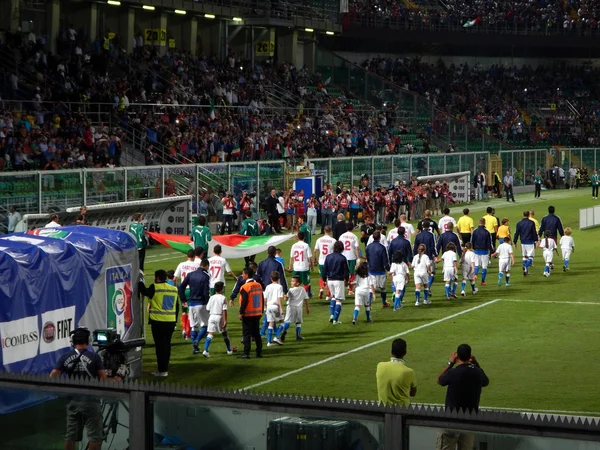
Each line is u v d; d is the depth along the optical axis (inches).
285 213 1780.3
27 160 1589.6
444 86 3341.5
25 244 614.5
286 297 892.6
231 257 1208.2
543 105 3582.7
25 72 1881.2
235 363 798.5
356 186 2036.2
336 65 2935.5
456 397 473.4
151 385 366.9
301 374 757.3
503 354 828.6
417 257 1076.5
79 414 379.9
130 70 2124.8
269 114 2427.4
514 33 3442.4
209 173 1692.9
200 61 2411.4
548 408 654.5
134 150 1889.8
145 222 1462.8
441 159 2378.2
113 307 679.7
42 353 604.4
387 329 943.7
